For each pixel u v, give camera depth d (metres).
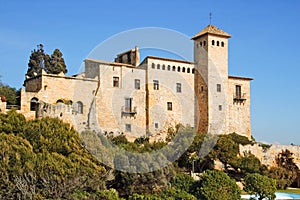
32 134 42.81
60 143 41.97
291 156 71.56
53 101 62.81
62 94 63.72
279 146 71.56
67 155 41.22
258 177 43.38
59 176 35.09
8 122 44.00
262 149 70.00
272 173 64.56
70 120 50.62
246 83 81.06
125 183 37.16
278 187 63.56
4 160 35.03
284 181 64.50
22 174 34.56
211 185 37.50
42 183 33.62
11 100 62.84
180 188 38.75
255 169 61.31
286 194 56.44
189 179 39.56
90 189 36.12
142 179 37.25
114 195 35.12
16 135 42.28
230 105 78.38
